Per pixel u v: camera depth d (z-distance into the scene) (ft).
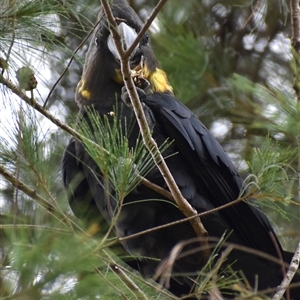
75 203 25.23
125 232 24.20
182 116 24.94
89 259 15.62
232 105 32.86
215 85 33.53
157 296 21.65
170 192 21.84
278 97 21.67
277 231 30.73
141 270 24.89
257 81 34.83
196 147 24.35
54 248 15.06
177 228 23.68
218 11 35.68
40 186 17.54
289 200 19.19
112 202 23.76
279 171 21.38
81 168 25.18
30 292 14.52
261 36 35.58
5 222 17.65
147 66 26.43
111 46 25.63
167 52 33.06
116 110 22.74
